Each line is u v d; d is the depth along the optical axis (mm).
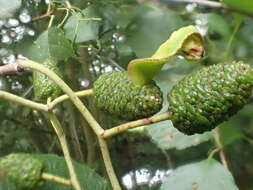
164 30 116
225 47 120
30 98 157
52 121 85
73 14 123
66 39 115
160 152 168
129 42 117
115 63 139
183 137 110
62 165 95
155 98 76
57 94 91
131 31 118
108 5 123
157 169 169
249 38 121
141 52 116
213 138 109
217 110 70
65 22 131
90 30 123
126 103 77
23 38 126
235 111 71
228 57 119
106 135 80
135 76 76
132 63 74
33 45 115
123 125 78
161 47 75
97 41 129
